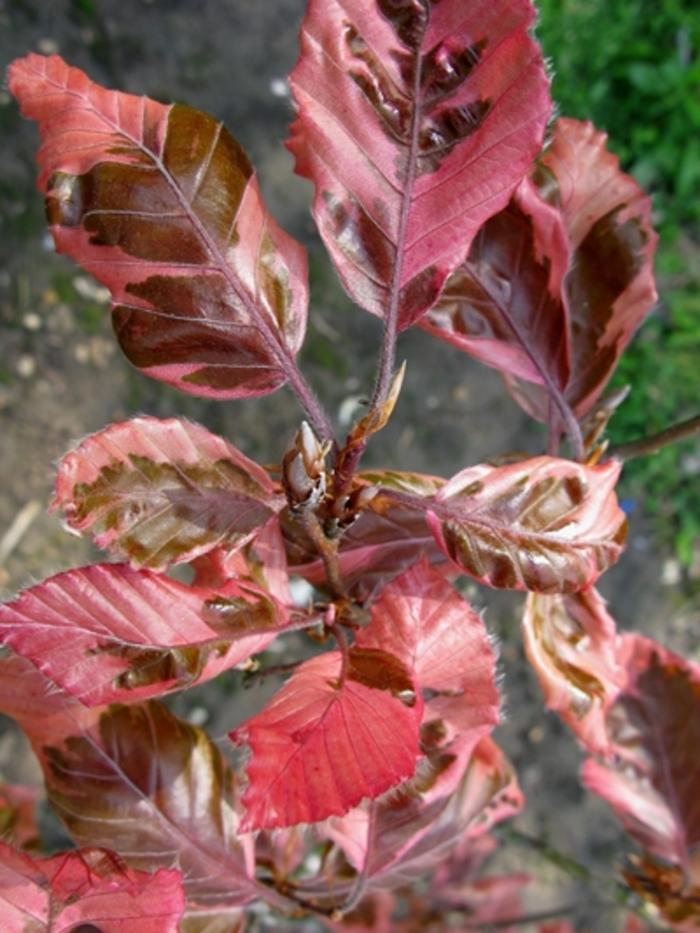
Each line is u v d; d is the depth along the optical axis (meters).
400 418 0.60
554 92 0.63
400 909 0.46
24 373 0.53
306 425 0.14
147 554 0.16
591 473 0.18
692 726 0.28
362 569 0.21
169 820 0.22
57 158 0.16
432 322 0.21
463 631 0.19
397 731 0.15
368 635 0.18
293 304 0.18
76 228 0.17
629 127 0.65
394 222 0.17
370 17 0.16
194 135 0.17
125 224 0.17
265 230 0.18
